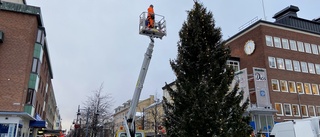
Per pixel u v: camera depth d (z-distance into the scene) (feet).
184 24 39.22
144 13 45.03
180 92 33.71
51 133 159.84
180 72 35.63
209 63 34.76
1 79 76.69
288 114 110.11
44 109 132.67
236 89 34.86
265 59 113.39
